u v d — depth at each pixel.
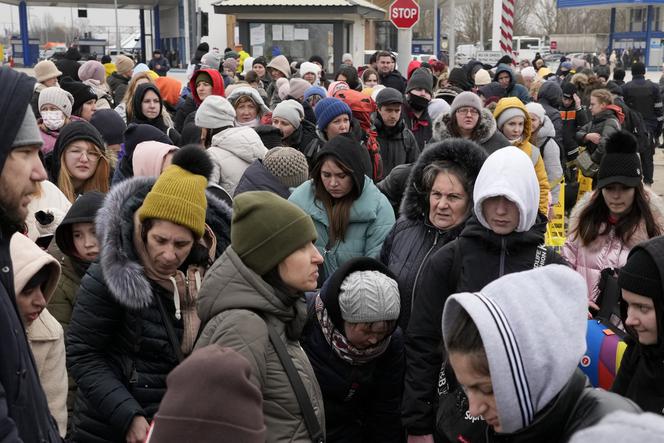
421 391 3.81
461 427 2.98
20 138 2.69
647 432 1.52
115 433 3.53
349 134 6.86
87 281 3.55
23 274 3.28
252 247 3.13
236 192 5.93
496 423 2.14
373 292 3.52
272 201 3.18
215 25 33.31
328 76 23.27
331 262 5.12
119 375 3.55
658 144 21.67
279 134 7.81
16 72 2.70
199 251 3.75
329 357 3.68
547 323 2.06
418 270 4.47
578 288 2.15
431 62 18.42
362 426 3.95
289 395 3.07
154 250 3.47
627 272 3.35
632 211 4.86
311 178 5.34
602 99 10.66
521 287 2.12
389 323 3.61
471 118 7.24
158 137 6.25
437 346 3.86
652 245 3.33
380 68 15.29
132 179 3.73
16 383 2.55
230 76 18.41
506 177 3.72
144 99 9.29
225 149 6.74
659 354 3.34
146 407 3.53
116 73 15.57
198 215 3.47
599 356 4.04
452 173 4.37
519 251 3.84
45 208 5.16
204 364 2.05
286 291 3.18
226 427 2.00
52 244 4.52
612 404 2.06
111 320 3.51
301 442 3.07
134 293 3.40
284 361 3.09
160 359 3.55
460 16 67.12
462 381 2.15
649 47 58.56
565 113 12.61
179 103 12.90
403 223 4.68
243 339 3.01
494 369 2.00
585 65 23.81
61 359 3.74
